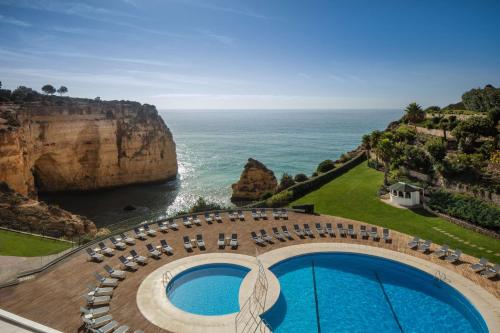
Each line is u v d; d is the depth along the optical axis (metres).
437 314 20.89
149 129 88.44
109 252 27.86
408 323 20.03
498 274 23.89
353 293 23.19
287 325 19.73
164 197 76.06
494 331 18.38
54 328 18.44
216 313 20.70
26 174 64.12
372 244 29.73
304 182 52.22
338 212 41.62
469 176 41.00
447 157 46.94
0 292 22.19
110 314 19.83
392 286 24.11
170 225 34.16
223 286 23.72
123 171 84.25
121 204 71.06
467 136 47.62
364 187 51.75
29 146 67.38
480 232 32.94
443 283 23.39
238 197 70.94
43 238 33.91
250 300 21.45
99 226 58.19
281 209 38.94
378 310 21.30
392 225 36.19
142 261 26.30
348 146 158.25
